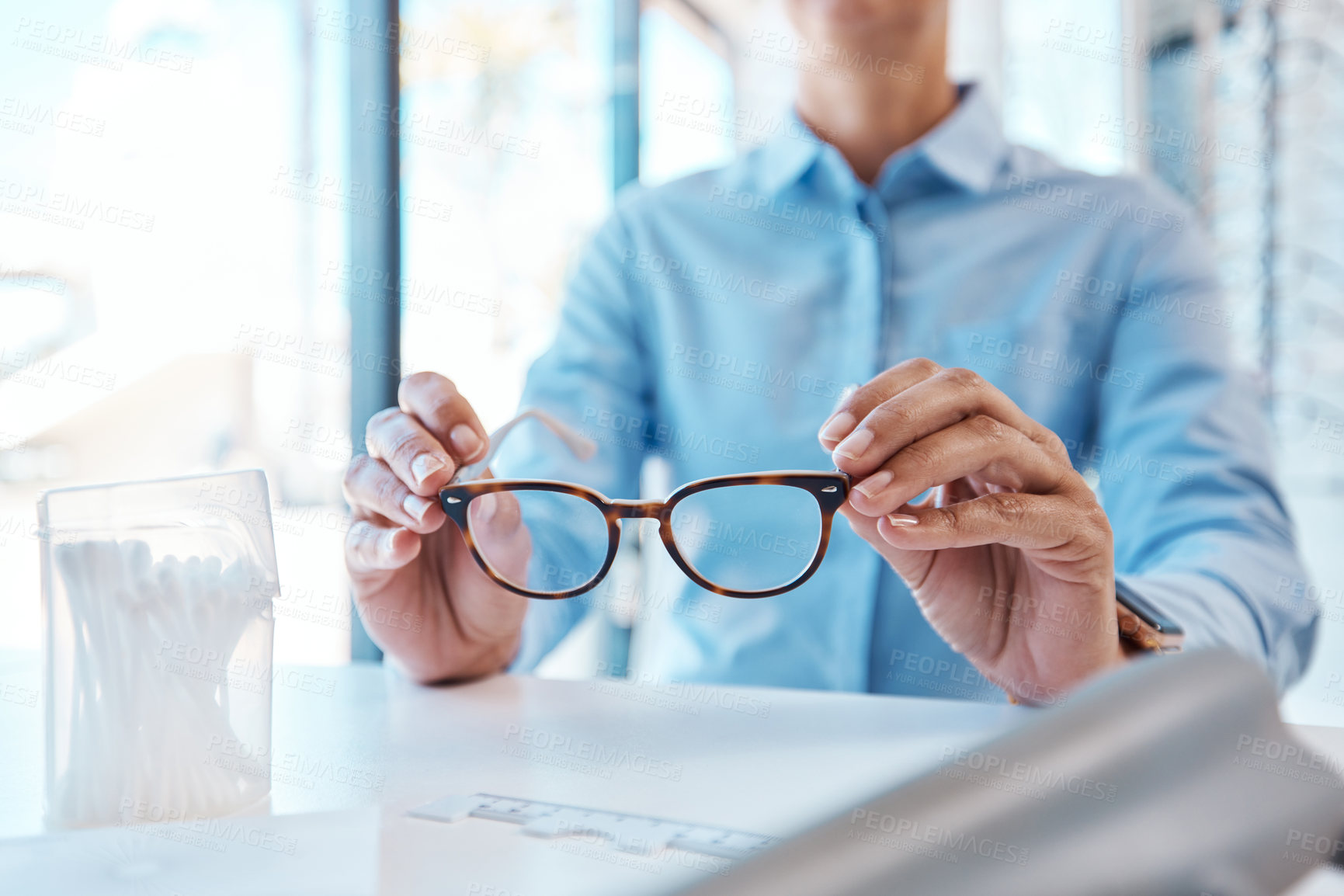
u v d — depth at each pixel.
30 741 0.62
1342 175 2.20
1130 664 0.31
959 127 1.23
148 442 1.62
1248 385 1.06
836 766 0.52
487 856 0.39
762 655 1.15
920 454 0.56
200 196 1.61
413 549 0.68
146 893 0.34
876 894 0.20
